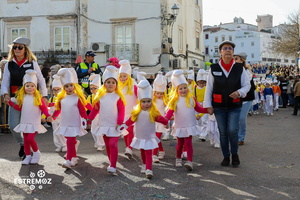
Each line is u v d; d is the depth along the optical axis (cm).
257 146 872
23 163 681
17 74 705
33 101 683
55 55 2438
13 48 709
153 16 2369
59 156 768
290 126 1296
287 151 803
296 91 1778
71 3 2453
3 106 1144
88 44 2453
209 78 668
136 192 516
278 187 534
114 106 627
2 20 2523
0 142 972
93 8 2441
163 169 650
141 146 592
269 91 1816
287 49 4962
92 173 623
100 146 834
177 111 655
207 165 677
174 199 486
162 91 766
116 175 609
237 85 646
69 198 495
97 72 1209
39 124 695
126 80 770
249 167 655
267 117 1691
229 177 589
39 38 2491
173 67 2456
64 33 2467
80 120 674
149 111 607
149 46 2381
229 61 656
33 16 2491
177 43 2588
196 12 3147
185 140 647
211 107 665
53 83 882
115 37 2422
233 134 655
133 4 2392
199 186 541
